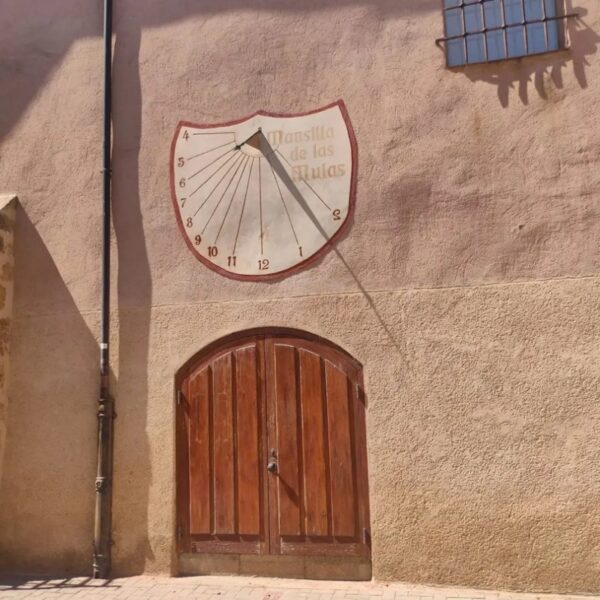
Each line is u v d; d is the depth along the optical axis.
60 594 4.57
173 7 5.67
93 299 5.42
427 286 4.81
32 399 5.39
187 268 5.25
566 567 4.33
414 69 5.10
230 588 4.61
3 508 5.28
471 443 4.58
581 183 4.70
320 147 5.16
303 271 5.04
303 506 4.79
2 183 5.79
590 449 4.39
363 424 4.79
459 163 4.91
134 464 5.09
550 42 5.00
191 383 5.12
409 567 4.55
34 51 5.92
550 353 4.55
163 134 5.50
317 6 5.38
